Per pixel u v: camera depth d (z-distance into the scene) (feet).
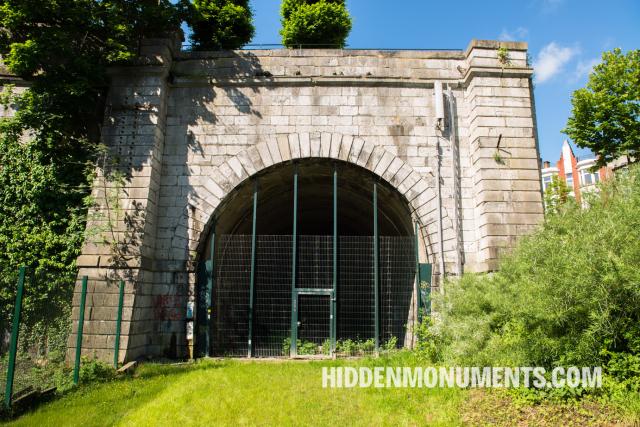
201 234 42.73
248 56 45.42
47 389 28.14
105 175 40.83
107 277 38.70
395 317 47.73
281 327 47.73
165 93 44.47
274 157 44.11
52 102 42.04
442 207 43.29
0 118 45.09
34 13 38.11
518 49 44.62
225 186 43.62
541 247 26.17
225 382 30.14
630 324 22.39
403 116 44.96
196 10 47.83
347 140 44.34
